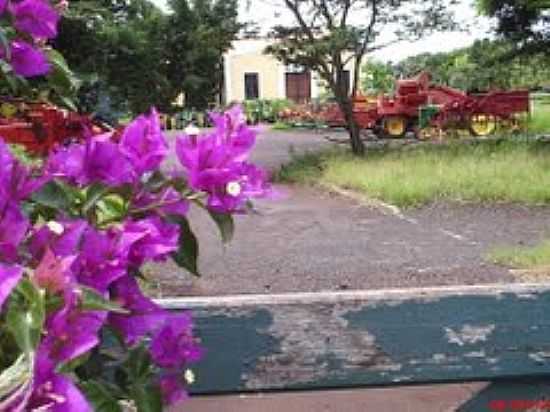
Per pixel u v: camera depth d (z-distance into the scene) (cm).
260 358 217
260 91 5919
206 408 440
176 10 1911
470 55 3884
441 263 987
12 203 128
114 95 1117
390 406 449
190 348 165
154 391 160
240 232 1235
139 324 149
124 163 157
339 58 2433
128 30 1096
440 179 1623
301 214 1422
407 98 3447
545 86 4306
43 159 178
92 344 114
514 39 2470
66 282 115
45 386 106
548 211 1405
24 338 108
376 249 1095
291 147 2633
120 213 156
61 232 134
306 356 217
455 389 460
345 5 2391
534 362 224
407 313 221
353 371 220
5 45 164
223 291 847
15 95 233
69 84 215
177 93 1919
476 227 1264
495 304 224
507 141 2467
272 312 218
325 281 902
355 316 220
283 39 2408
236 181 157
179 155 158
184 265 162
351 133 2422
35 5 173
